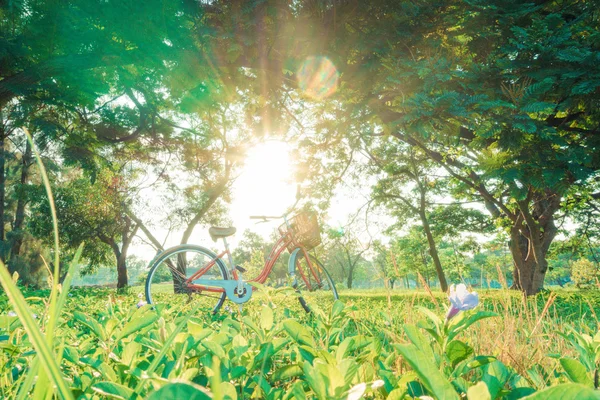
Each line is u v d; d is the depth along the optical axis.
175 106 10.34
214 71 8.13
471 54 7.94
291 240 5.66
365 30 7.91
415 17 7.30
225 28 7.65
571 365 0.80
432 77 6.54
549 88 5.98
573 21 6.83
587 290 11.62
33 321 0.34
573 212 18.97
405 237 29.97
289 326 1.09
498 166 6.77
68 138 10.15
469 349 1.00
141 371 0.90
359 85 7.75
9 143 28.41
